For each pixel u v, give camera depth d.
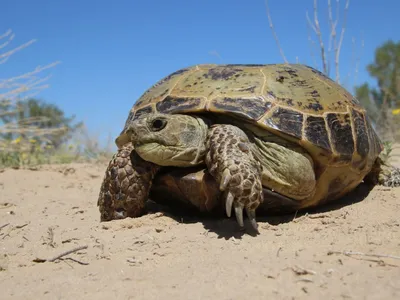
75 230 0.22
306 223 0.21
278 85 0.22
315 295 0.13
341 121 0.22
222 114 0.21
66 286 0.15
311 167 0.21
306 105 0.22
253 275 0.15
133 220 0.22
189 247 0.18
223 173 0.18
